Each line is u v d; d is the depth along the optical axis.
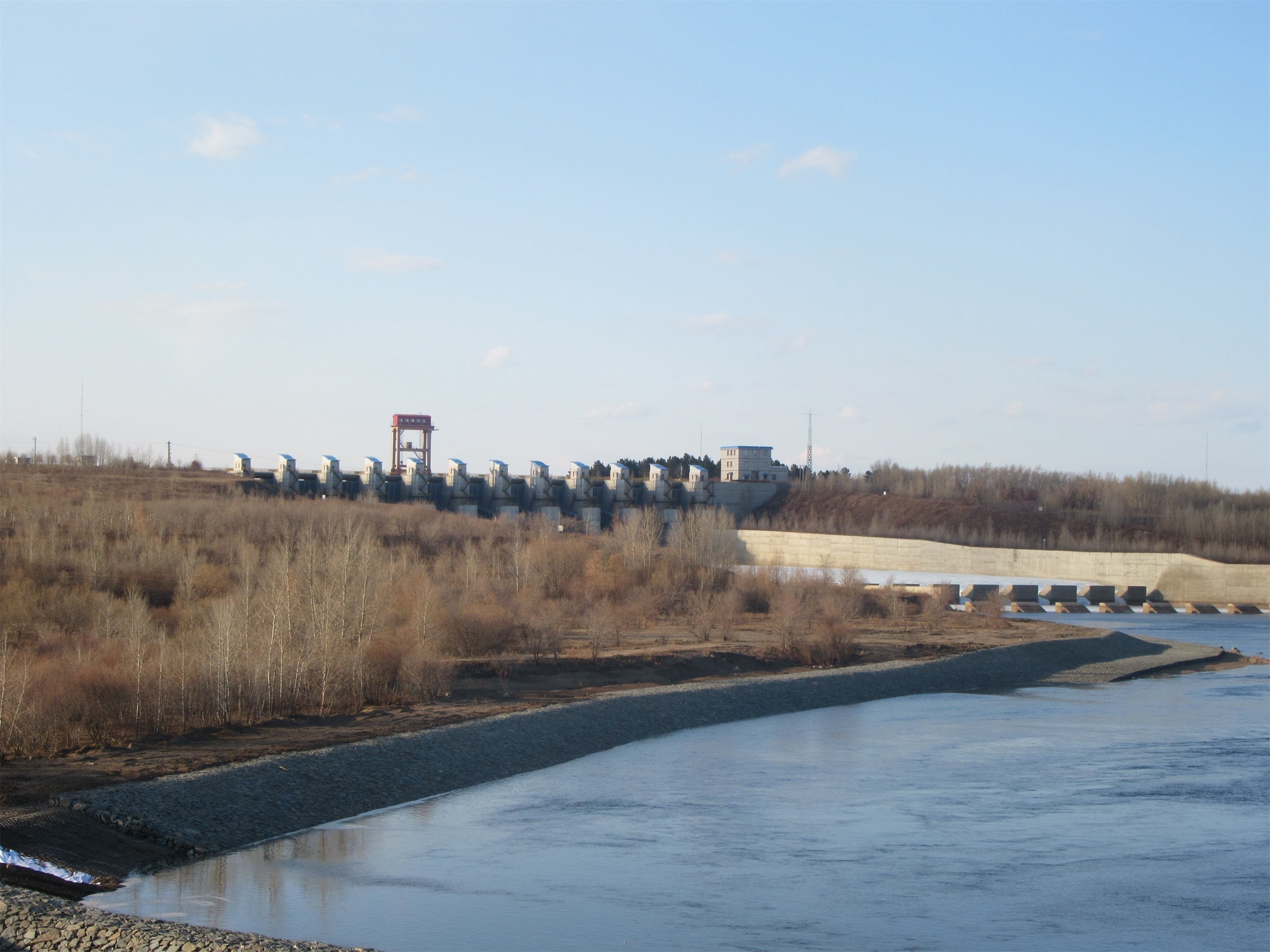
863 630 108.31
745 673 83.12
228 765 45.97
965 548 166.00
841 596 118.62
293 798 43.78
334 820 43.22
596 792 48.66
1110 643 102.56
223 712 55.44
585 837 41.03
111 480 139.75
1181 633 120.50
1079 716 69.81
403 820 43.50
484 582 98.19
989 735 62.69
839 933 31.39
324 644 62.62
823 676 79.88
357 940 30.31
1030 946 30.66
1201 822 43.25
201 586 85.19
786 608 96.50
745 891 34.94
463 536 123.00
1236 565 146.62
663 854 38.94
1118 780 50.69
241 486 144.75
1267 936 31.47
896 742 60.59
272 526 111.56
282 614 65.19
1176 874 36.78
